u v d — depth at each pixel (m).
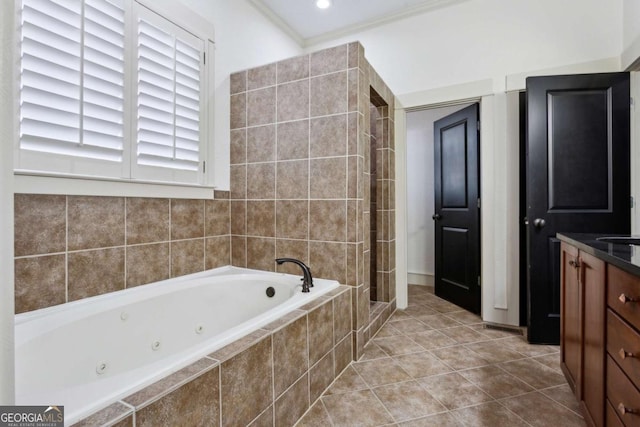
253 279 2.19
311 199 2.22
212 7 2.39
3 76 0.56
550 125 2.27
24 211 1.40
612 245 1.24
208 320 2.05
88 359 1.47
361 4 2.95
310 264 2.22
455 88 2.83
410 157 4.11
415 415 1.50
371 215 3.05
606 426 1.10
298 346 1.49
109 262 1.73
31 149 1.41
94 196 1.66
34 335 1.28
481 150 2.73
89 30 1.60
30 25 1.39
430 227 4.01
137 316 1.70
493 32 2.71
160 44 1.98
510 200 2.62
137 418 0.81
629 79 2.17
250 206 2.46
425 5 2.95
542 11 2.55
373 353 2.16
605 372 1.10
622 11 2.32
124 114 1.78
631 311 0.91
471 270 3.00
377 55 3.21
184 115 2.16
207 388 1.01
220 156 2.46
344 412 1.53
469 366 1.97
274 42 3.11
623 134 2.17
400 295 3.11
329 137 2.15
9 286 0.57
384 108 2.94
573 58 2.46
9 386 0.57
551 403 1.58
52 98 1.47
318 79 2.19
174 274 2.10
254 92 2.44
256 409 1.22
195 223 2.26
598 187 2.21
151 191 1.94
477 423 1.44
